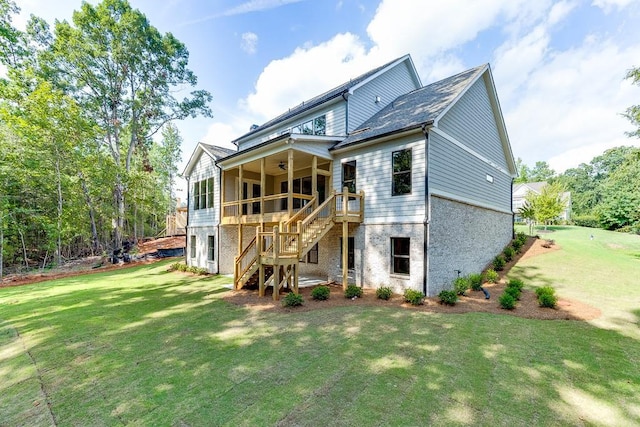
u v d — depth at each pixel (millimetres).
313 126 14148
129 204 23688
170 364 4926
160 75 21828
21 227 19125
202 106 24047
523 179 57250
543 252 14148
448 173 10141
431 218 9062
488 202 13336
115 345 5824
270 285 10914
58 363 5098
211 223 15859
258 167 14594
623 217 22000
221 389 4105
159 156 38094
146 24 20312
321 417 3432
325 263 12578
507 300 7625
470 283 9633
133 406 3771
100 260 21781
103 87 20312
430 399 3758
